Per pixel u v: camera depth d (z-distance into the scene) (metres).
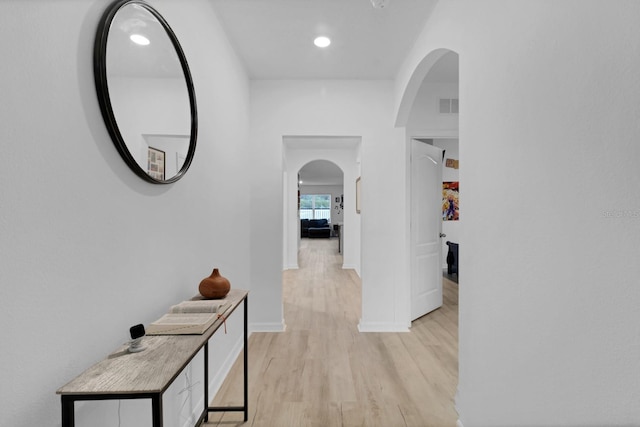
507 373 1.31
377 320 3.42
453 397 2.16
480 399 1.57
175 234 1.60
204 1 2.03
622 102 0.79
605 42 0.83
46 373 0.84
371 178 3.45
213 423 1.89
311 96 3.44
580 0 0.91
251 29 2.52
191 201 1.81
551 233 1.04
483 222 1.51
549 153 1.05
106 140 1.08
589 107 0.88
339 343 3.07
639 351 0.76
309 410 2.02
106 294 1.08
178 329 1.19
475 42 1.58
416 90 3.00
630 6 0.76
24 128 0.78
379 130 3.45
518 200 1.22
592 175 0.88
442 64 3.17
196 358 1.87
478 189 1.56
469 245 1.67
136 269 1.26
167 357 1.00
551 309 1.04
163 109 1.43
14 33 0.76
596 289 0.87
